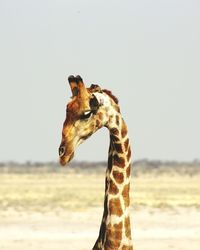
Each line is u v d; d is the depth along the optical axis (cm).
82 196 16350
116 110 2642
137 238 7925
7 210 11400
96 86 2652
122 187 2677
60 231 8725
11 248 7175
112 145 2689
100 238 2716
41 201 13975
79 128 2559
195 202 13000
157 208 11538
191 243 7431
